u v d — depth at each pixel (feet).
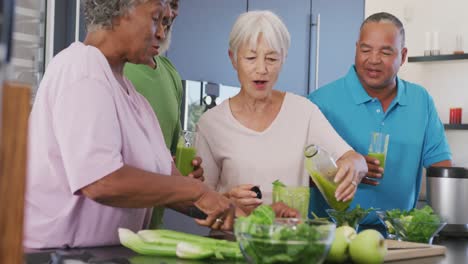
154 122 5.68
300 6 13.91
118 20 5.11
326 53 14.49
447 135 17.01
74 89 4.69
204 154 7.54
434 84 17.20
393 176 8.59
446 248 5.64
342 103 8.69
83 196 4.99
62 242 5.01
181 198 4.83
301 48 13.99
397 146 8.58
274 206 5.46
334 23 14.58
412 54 17.54
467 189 7.00
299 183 7.45
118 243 5.30
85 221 5.06
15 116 2.16
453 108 16.69
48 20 9.77
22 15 9.53
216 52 12.55
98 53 4.94
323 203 8.27
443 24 17.06
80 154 4.60
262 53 7.05
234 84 12.89
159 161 5.44
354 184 6.73
